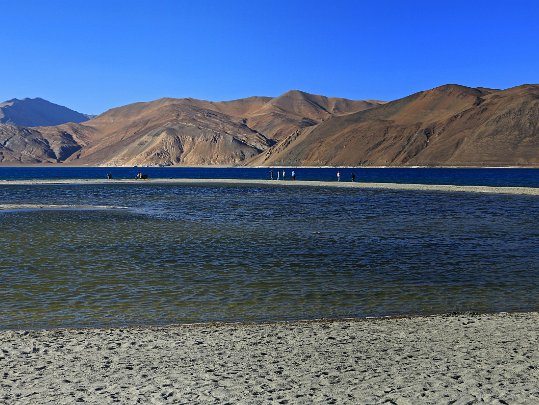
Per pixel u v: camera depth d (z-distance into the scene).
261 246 25.39
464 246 25.42
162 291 16.48
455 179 129.12
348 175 169.62
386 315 13.96
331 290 16.69
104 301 15.28
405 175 164.75
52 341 11.18
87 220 36.09
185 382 8.91
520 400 8.13
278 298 15.71
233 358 10.15
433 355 10.29
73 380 8.98
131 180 111.69
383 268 20.14
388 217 39.22
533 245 25.67
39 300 15.34
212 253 23.38
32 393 8.45
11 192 72.50
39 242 26.25
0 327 12.80
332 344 11.04
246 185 92.44
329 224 34.69
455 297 15.84
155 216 39.28
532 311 14.30
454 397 8.26
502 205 49.66
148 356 10.24
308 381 8.95
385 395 8.35
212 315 13.94
